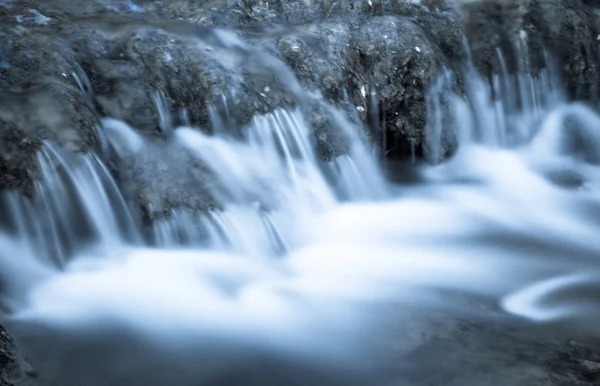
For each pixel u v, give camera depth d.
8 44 6.19
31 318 4.75
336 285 5.34
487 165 7.59
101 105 6.20
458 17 8.00
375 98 7.17
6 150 5.17
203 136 6.34
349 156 6.79
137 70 6.47
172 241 5.54
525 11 8.22
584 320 4.84
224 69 6.55
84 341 4.53
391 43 7.19
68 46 6.40
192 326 4.75
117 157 5.81
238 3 7.62
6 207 5.12
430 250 5.95
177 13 7.54
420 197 6.93
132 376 4.25
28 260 5.14
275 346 4.57
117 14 7.36
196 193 5.73
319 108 6.74
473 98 7.86
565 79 8.39
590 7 8.68
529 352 4.39
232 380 4.25
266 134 6.42
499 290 5.30
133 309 4.88
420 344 4.53
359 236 6.16
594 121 8.40
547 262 5.79
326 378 4.25
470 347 4.46
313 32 7.20
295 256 5.80
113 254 5.39
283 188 6.26
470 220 6.54
